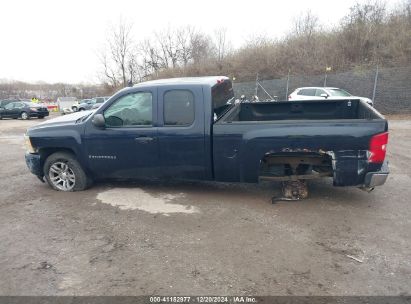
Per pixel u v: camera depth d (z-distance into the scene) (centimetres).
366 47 2256
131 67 4497
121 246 369
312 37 2667
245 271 313
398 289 283
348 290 283
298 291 283
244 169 465
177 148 487
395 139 999
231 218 430
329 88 1527
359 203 470
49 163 561
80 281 309
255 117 613
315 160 465
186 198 507
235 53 3136
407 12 2352
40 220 450
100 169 536
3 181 648
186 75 3359
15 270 332
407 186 538
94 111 543
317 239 371
